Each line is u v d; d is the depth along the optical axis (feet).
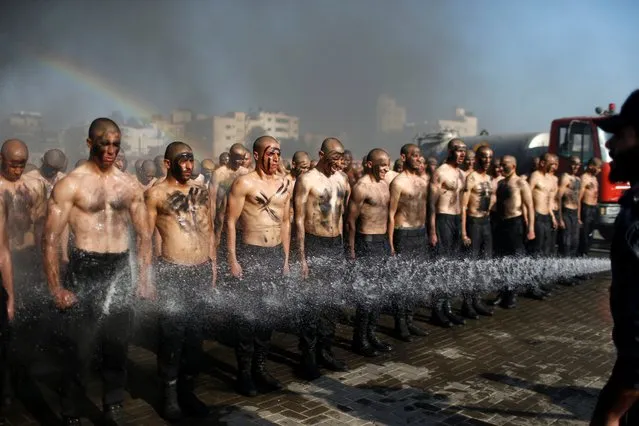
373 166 18.94
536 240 27.53
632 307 6.49
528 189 25.77
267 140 15.48
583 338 20.22
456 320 22.06
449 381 15.89
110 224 12.51
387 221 19.97
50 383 15.25
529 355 18.25
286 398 14.64
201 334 14.75
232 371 16.57
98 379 15.56
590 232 33.06
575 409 14.05
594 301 26.37
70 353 12.53
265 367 15.65
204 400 14.47
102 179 12.46
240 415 13.55
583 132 39.01
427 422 13.24
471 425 13.12
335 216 17.71
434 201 22.50
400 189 20.10
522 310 24.63
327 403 14.32
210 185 27.45
